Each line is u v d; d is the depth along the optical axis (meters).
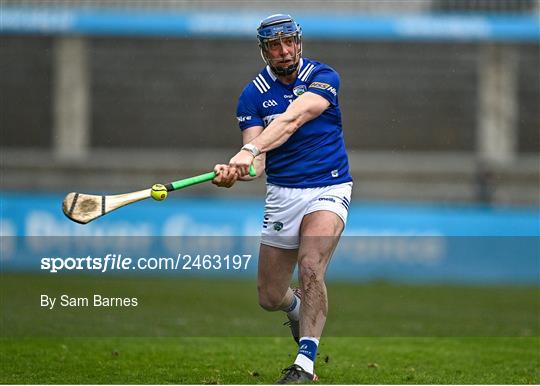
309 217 21.20
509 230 62.09
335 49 75.38
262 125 22.11
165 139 74.62
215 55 75.06
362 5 71.31
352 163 73.75
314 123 21.48
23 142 73.94
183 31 68.62
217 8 70.88
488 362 27.25
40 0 69.38
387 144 75.19
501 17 70.94
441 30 70.44
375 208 61.78
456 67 75.56
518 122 75.94
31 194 67.69
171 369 24.73
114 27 68.38
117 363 25.78
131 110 74.31
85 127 72.94
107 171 71.75
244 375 23.47
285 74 21.55
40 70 73.75
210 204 60.44
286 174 21.58
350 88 75.56
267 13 69.69
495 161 74.00
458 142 75.56
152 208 59.62
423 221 61.66
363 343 31.62
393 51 75.44
